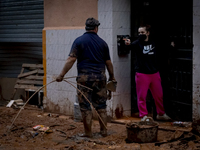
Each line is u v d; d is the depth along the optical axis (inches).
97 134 227.3
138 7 256.2
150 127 202.8
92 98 224.2
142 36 231.8
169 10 244.8
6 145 199.9
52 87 297.9
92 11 267.4
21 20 334.6
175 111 250.5
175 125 235.0
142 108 238.8
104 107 223.9
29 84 330.3
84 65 215.9
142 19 255.0
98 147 199.9
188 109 239.9
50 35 293.9
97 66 217.0
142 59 233.9
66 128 245.8
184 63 239.5
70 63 213.3
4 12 345.4
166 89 255.1
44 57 300.0
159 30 249.1
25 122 263.1
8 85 355.6
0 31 349.4
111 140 214.4
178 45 241.3
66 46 284.0
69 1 282.7
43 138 220.8
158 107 245.3
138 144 200.8
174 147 193.0
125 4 257.0
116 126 249.1
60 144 207.9
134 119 261.7
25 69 344.5
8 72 355.9
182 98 244.1
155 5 249.1
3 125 252.7
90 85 217.3
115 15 253.1
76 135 224.8
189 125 230.1
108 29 254.8
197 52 213.3
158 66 243.0
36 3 322.7
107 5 253.8
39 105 319.0
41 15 320.5
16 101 327.0
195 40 213.2
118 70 258.7
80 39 216.5
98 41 218.5
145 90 236.2
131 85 266.8
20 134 227.1
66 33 283.0
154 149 193.8
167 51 250.4
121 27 257.1
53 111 299.6
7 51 352.2
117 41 254.7
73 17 281.7
